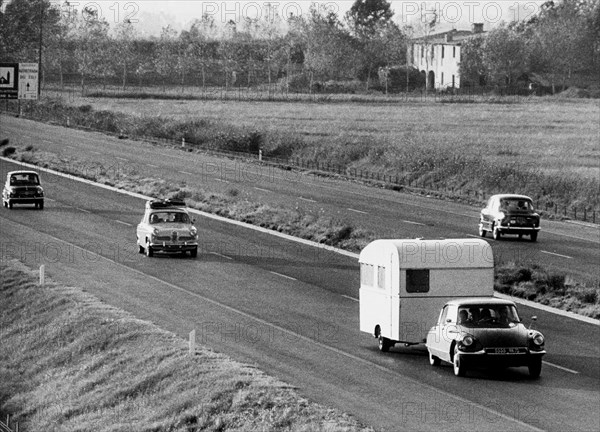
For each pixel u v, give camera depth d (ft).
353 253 303.68
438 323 166.91
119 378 170.19
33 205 405.18
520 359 156.87
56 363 191.83
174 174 492.13
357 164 530.27
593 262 288.71
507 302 164.86
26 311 229.86
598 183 429.38
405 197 438.81
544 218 392.27
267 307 220.84
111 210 392.27
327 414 133.69
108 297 232.32
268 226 355.36
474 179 462.19
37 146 595.47
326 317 210.79
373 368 164.86
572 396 146.61
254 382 149.18
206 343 183.32
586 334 198.39
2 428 161.38
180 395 151.23
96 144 614.75
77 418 160.56
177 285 247.29
